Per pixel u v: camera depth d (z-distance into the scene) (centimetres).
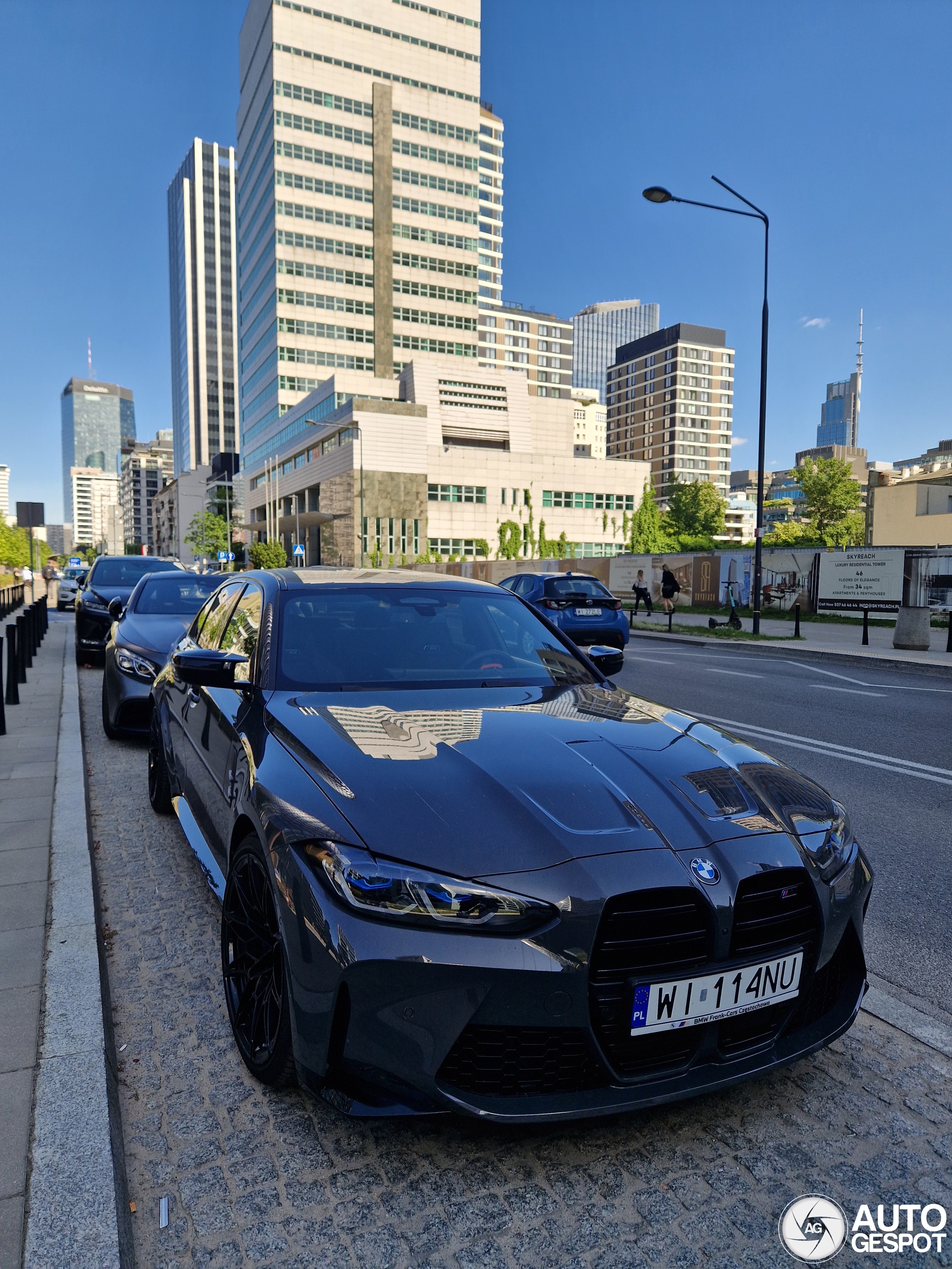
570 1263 166
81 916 316
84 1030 239
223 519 10656
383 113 8319
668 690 992
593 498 7812
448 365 7712
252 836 229
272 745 241
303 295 8100
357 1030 178
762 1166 195
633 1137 205
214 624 403
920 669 1218
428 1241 171
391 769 212
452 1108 173
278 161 7894
